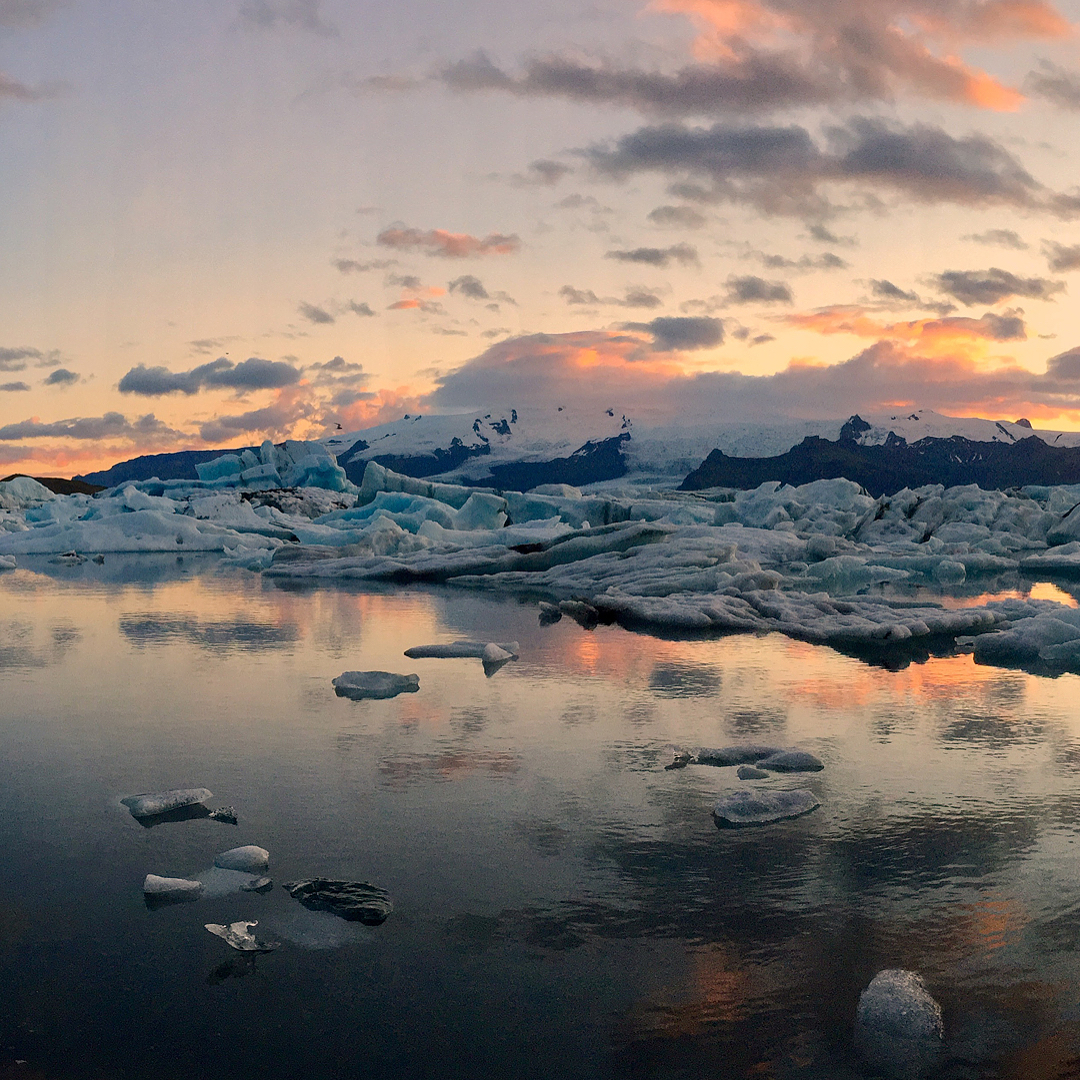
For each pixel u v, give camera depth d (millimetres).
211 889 2744
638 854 3025
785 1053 1965
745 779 3844
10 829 3236
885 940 2457
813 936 2475
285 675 6043
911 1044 1991
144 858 2980
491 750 4234
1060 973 2299
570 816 3371
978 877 2867
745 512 26266
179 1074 1882
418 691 5555
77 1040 1993
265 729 4602
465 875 2846
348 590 12320
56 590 11875
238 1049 1965
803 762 4039
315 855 3000
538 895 2709
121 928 2498
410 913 2594
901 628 7891
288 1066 1907
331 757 4105
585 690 5625
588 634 8148
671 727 4707
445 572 14156
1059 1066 1933
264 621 8828
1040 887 2795
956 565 15711
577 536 15391
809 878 2848
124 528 21062
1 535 20719
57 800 3533
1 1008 2115
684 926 2525
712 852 3043
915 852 3064
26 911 2604
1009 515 24750
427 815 3375
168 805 3449
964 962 2348
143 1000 2150
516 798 3566
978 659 7000
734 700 5383
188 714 4914
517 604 10664
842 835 3213
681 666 6512
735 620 8719
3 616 9086
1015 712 5129
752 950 2395
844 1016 2105
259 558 17172
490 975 2264
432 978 2250
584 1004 2143
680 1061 1934
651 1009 2125
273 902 2660
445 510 24281
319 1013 2098
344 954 2357
